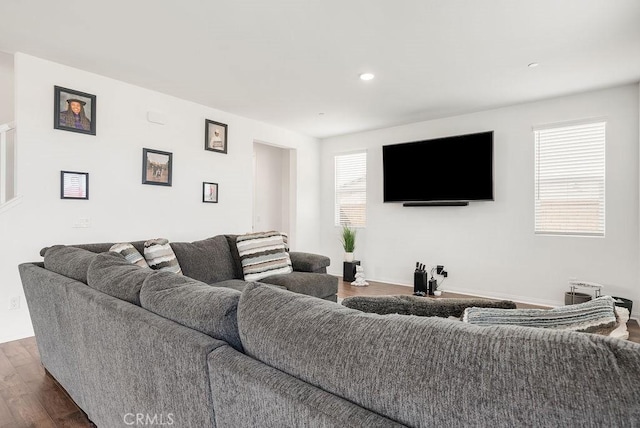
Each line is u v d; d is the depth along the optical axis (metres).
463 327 0.63
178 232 3.88
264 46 2.69
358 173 5.57
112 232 3.33
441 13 2.23
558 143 3.87
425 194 4.64
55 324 1.81
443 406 0.54
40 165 2.90
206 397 0.88
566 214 3.84
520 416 0.49
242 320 0.89
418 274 4.50
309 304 0.85
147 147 3.61
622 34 2.46
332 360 0.68
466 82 3.40
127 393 1.23
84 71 3.16
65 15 2.27
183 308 1.06
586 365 0.49
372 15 2.26
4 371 2.28
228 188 4.42
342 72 3.18
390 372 0.61
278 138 5.20
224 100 3.97
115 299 1.33
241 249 3.30
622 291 3.52
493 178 4.12
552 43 2.61
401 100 3.95
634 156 3.44
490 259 4.32
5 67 3.47
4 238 2.72
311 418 0.64
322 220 5.97
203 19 2.32
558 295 3.88
